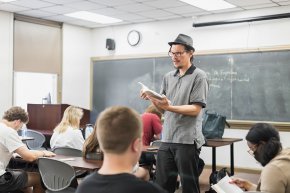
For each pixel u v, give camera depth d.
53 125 6.04
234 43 6.28
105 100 7.77
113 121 1.23
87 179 1.26
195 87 2.70
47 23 7.08
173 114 2.72
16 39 6.55
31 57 6.82
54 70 7.26
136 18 6.91
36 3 5.84
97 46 7.91
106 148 1.24
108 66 7.73
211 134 5.14
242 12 6.17
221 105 6.42
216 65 6.45
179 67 2.78
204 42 6.59
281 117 5.88
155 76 7.11
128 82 7.46
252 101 6.12
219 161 6.43
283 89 5.84
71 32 7.55
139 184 1.19
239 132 6.25
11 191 3.47
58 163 2.88
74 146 3.77
